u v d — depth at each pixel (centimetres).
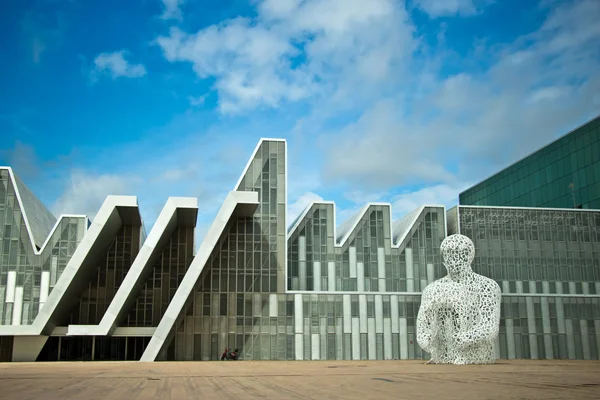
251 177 5625
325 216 5872
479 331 3488
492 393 1498
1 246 5450
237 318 5353
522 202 7788
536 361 4625
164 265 5712
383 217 5931
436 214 5981
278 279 5466
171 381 2078
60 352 5272
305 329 5416
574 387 1689
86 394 1555
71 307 5456
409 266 5853
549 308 5772
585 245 6141
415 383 1880
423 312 3625
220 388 1725
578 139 6925
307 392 1562
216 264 5428
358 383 1895
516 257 6019
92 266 5381
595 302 5847
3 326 4644
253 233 5525
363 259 5825
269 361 4947
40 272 5462
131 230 5738
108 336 5281
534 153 7638
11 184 5569
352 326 5488
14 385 1912
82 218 5631
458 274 3591
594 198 6612
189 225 5731
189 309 5322
